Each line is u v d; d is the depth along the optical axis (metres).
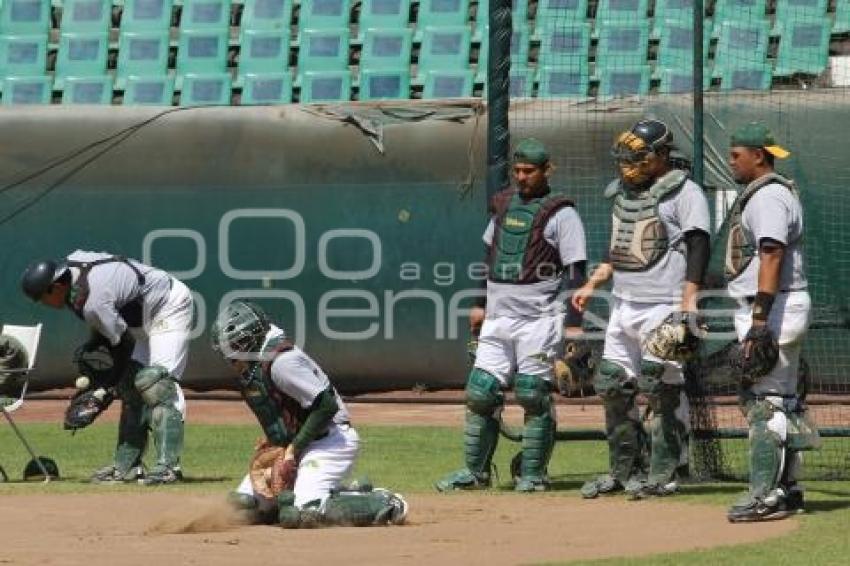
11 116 63.28
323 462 30.44
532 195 37.16
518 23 75.75
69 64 79.50
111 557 26.38
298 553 26.83
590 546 27.80
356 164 62.41
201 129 62.84
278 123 62.72
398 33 77.94
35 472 40.50
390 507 30.52
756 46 74.50
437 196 62.03
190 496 35.84
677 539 28.66
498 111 41.22
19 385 40.50
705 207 34.16
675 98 58.28
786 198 30.77
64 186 63.28
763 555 26.47
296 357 30.00
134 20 80.12
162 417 38.69
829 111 58.12
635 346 35.38
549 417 37.41
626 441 35.69
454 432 52.31
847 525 30.25
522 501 35.12
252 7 79.88
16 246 63.56
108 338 38.59
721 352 37.97
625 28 75.31
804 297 31.06
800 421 31.36
